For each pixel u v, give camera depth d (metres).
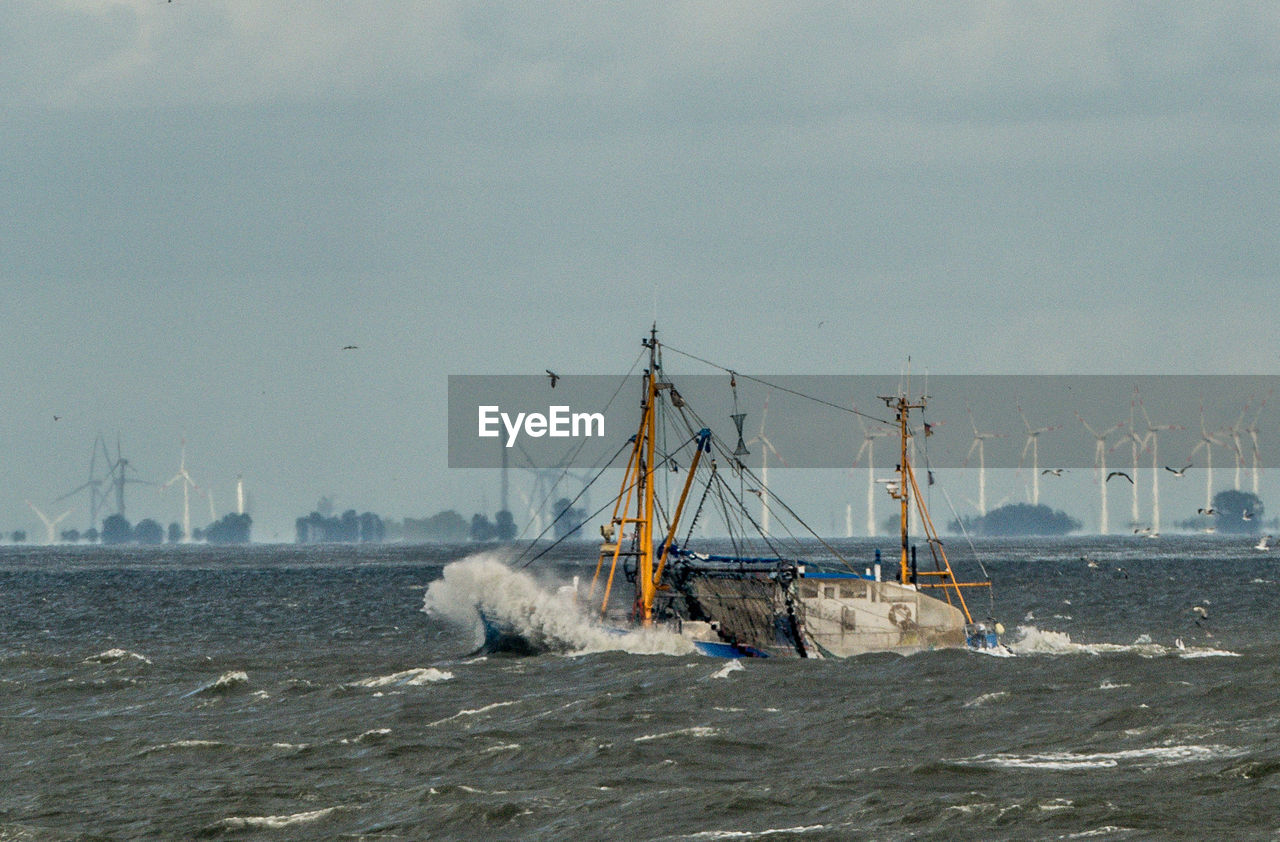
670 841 179.88
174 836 188.50
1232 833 178.00
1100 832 180.00
